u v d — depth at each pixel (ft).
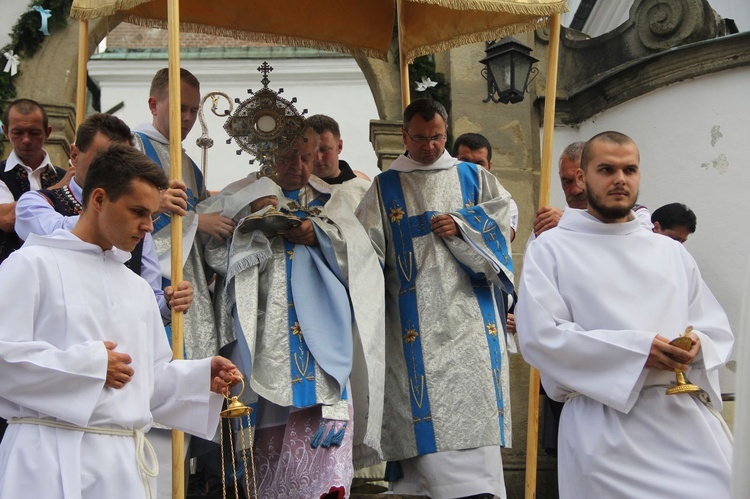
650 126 37.86
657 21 38.60
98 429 18.01
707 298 21.63
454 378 26.96
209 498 27.25
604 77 38.27
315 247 27.37
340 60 64.03
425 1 26.20
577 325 20.88
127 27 68.59
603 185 21.56
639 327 20.74
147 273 23.32
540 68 38.73
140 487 18.17
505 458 33.09
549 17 28.60
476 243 27.58
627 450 20.08
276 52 64.49
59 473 17.53
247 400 25.94
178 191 23.58
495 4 26.50
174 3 24.31
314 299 26.63
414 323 27.58
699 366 20.45
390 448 27.22
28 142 26.61
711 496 19.53
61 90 35.60
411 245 28.17
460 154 31.63
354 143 63.82
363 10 32.68
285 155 27.99
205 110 64.69
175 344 23.08
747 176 36.04
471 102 37.32
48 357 17.57
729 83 36.65
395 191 28.68
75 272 18.49
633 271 21.22
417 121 28.60
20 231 22.77
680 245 21.95
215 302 27.30
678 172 37.19
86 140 23.20
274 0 31.99
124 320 18.75
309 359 25.85
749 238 35.60
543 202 26.55
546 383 21.56
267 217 26.66
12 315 17.81
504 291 29.25
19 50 35.60
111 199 18.53
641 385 20.08
